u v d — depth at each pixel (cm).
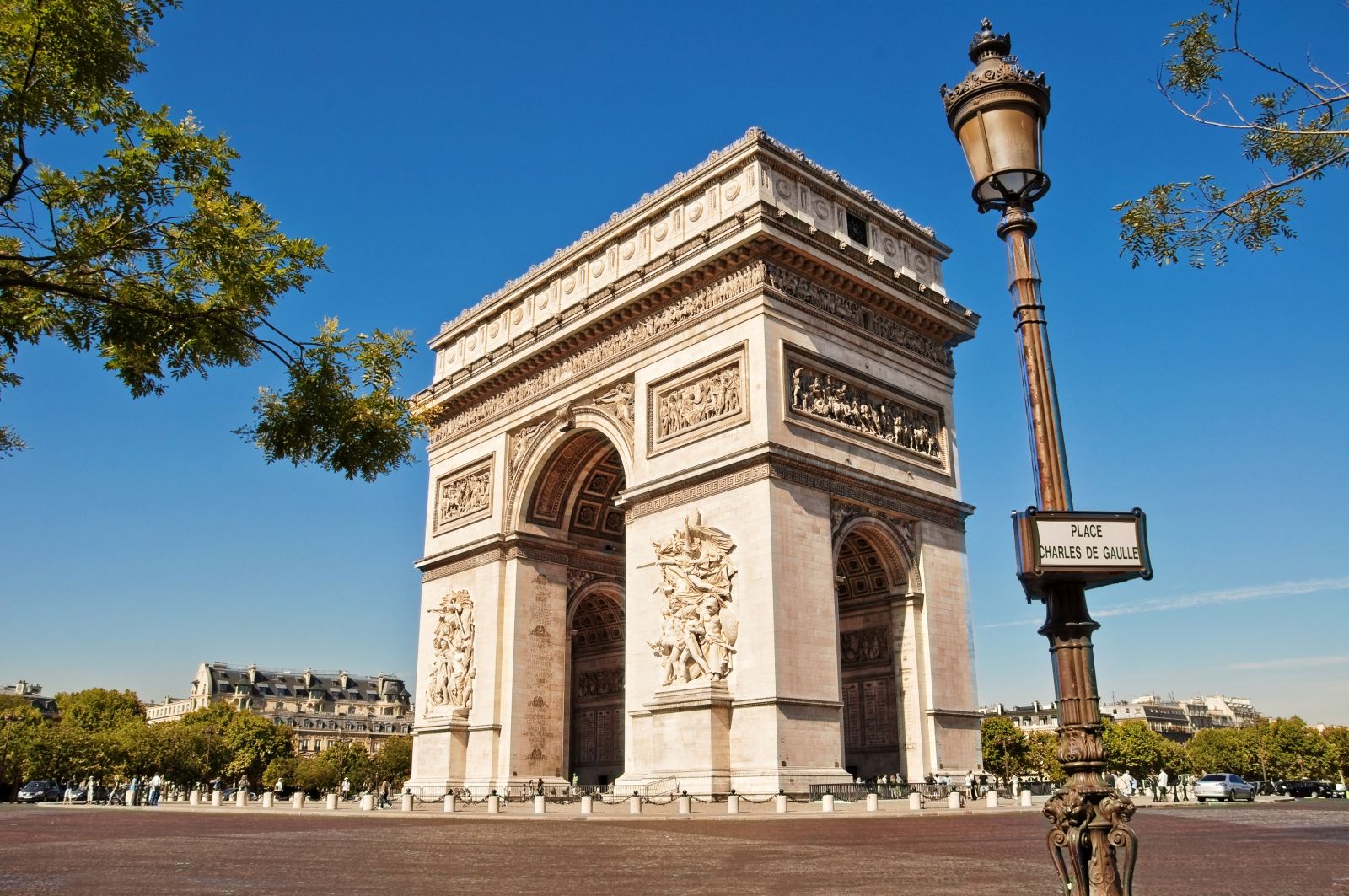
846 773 6562
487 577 8944
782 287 7244
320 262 2723
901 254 8450
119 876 2877
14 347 2475
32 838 4844
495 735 8450
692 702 6569
